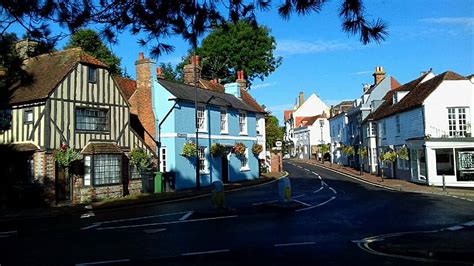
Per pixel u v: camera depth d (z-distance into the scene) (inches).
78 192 864.9
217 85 1598.2
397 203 770.2
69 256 386.0
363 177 1450.5
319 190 1039.0
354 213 644.7
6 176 869.8
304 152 3225.9
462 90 1161.4
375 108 1696.6
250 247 410.6
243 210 689.6
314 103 3592.5
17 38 289.4
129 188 982.4
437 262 339.6
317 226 532.1
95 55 1502.2
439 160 1120.2
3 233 531.8
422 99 1176.8
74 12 270.5
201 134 1181.7
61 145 836.0
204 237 470.3
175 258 368.8
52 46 283.9
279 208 695.1
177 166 1077.1
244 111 1409.9
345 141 2146.9
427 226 523.2
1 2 250.1
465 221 556.7
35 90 841.5
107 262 359.6
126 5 273.7
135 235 491.5
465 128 1154.7
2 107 865.5
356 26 230.7
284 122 4212.6
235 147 1316.4
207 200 869.2
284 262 346.0
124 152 975.6
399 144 1352.1
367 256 363.9
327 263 340.5
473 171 1091.9
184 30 285.1
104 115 943.7
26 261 369.1
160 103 1100.5
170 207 764.0
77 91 880.9
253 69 1963.6
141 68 1125.7
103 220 623.5
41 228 565.3
